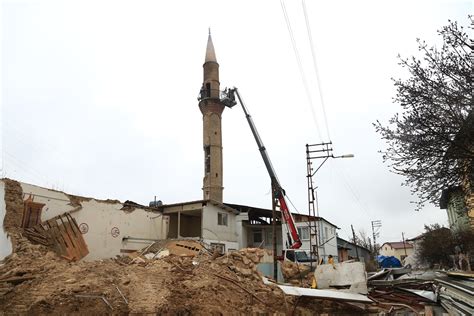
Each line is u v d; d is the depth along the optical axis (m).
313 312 14.88
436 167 7.35
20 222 17.00
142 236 27.14
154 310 10.92
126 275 13.18
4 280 11.82
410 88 7.47
